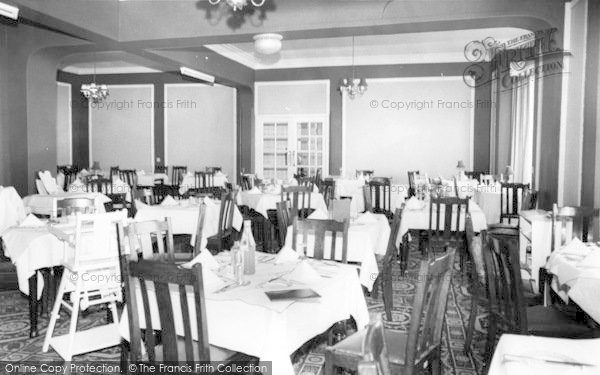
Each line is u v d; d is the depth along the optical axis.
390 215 7.36
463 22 5.98
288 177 11.71
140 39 7.00
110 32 6.91
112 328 3.68
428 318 2.21
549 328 2.69
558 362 1.54
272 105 11.75
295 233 3.41
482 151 10.65
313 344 3.20
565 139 5.74
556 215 4.17
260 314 2.19
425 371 2.66
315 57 11.16
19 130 7.99
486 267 2.98
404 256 5.64
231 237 6.32
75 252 3.38
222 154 12.59
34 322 3.76
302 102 11.57
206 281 2.48
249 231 2.80
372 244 4.20
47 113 8.31
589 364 1.54
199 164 12.71
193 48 9.27
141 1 6.96
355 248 4.07
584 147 5.27
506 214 6.94
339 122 11.38
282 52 10.57
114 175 10.91
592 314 2.53
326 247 4.13
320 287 2.52
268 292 2.36
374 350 1.07
